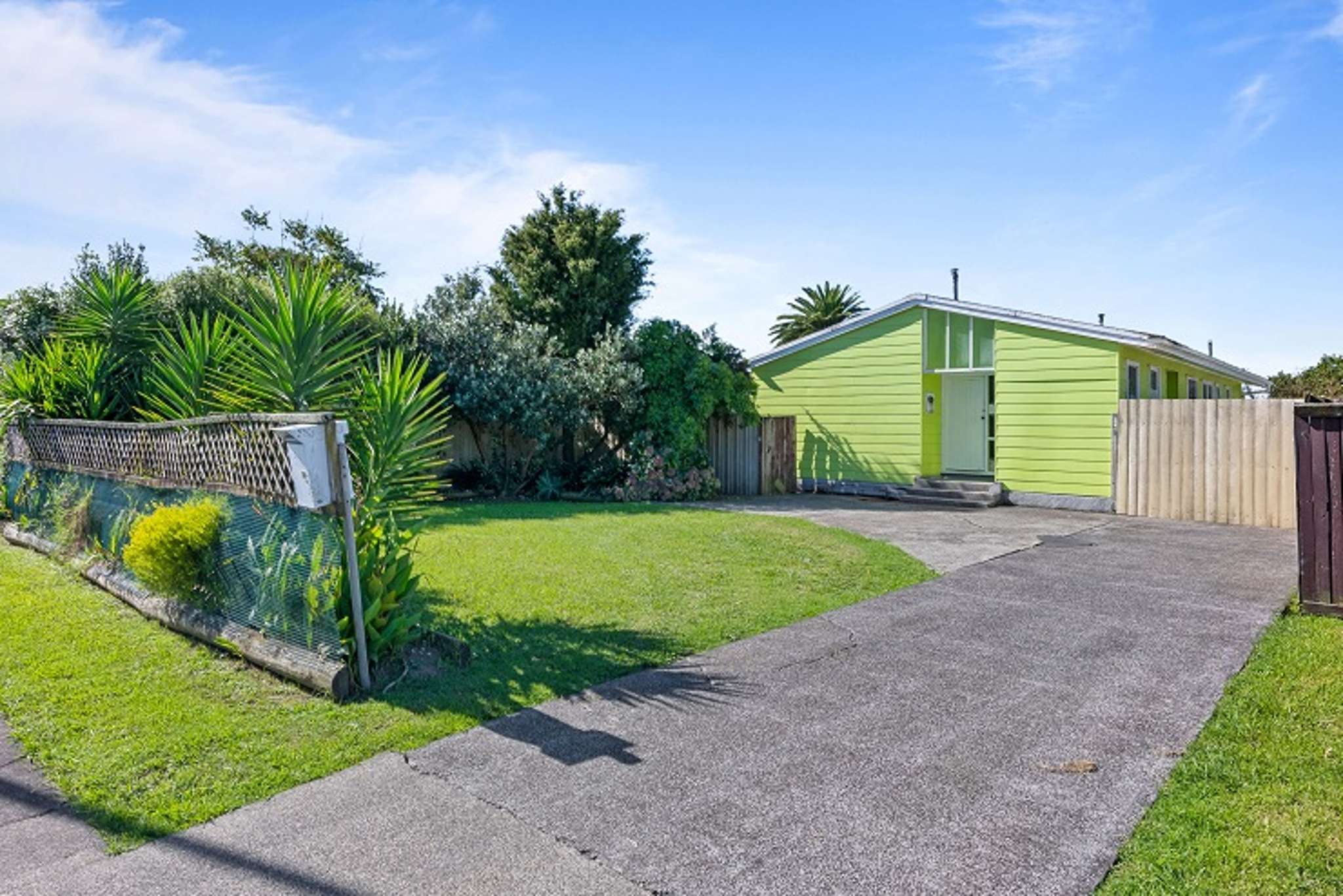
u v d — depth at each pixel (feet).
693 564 25.11
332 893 8.29
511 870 8.70
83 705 13.12
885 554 27.27
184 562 16.75
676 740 12.12
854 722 12.74
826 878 8.51
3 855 8.93
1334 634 16.85
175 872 8.65
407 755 11.61
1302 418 18.65
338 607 14.26
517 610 19.30
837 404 53.31
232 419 15.81
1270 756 11.09
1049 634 17.51
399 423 16.84
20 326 37.65
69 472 25.07
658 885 8.41
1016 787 10.50
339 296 17.75
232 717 12.78
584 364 48.83
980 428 50.47
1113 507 40.91
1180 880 8.24
